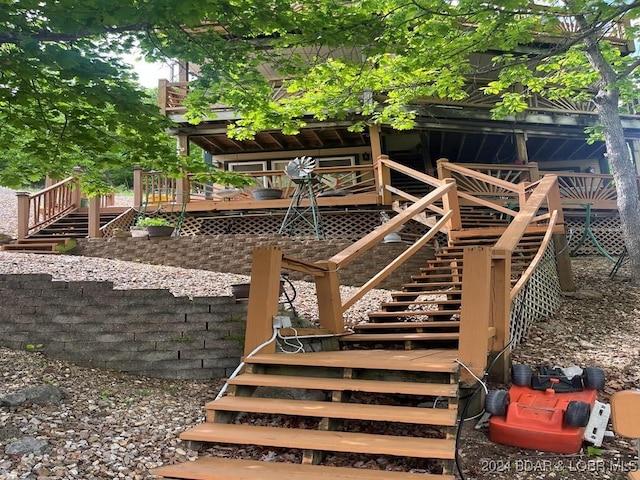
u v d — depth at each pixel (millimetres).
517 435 3264
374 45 4996
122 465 2986
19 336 4832
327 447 2809
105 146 4762
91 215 10836
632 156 14266
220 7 4004
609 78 8750
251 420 3713
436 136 13883
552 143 14531
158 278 7324
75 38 3932
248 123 6648
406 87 7793
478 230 7980
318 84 6312
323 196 11039
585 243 11172
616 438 3387
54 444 3125
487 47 6027
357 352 4277
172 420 3715
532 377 3629
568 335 5824
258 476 2646
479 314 3506
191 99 5441
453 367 3342
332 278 4812
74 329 4777
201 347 4695
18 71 3773
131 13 3404
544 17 6188
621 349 5324
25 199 11141
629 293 7574
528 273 5715
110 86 4230
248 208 11164
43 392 3729
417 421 2910
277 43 4691
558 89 10445
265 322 3949
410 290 6691
